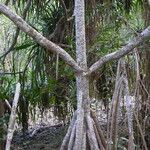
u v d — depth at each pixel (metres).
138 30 3.67
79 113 2.38
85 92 2.41
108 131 2.57
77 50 2.42
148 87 3.52
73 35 4.20
